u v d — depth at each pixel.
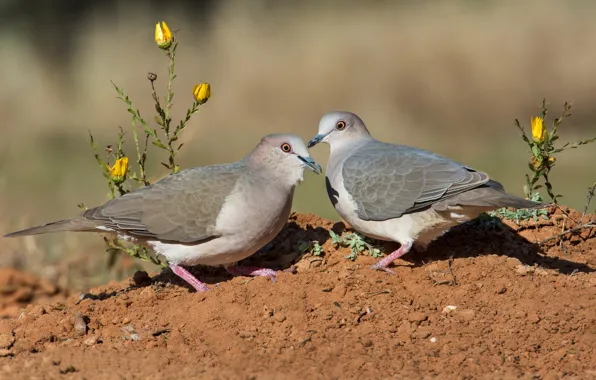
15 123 31.52
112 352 10.09
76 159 27.17
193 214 11.14
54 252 17.06
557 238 12.59
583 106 31.55
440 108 31.64
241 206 11.09
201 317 10.73
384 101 32.09
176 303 11.20
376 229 11.59
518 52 32.09
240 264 12.16
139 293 11.70
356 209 11.62
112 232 11.48
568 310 10.41
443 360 9.70
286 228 12.74
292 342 10.14
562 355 9.75
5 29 36.84
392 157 11.65
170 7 37.81
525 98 31.69
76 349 10.22
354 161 11.89
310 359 9.80
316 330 10.32
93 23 37.31
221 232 11.13
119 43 36.03
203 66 34.25
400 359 9.74
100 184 23.97
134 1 38.09
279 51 33.94
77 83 34.31
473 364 9.58
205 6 37.75
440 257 11.86
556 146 28.42
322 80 32.62
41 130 30.92
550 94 31.72
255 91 32.88
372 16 34.66
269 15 36.19
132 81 33.78
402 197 11.28
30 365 9.75
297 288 11.04
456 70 32.00
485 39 32.38
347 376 9.41
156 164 26.16
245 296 10.94
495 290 10.81
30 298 15.01
